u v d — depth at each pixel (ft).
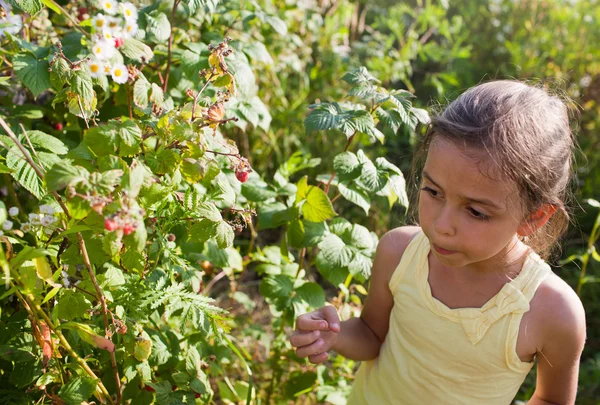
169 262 4.33
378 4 15.56
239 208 4.37
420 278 4.24
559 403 4.15
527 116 3.58
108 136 3.60
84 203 3.12
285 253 6.03
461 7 15.05
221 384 6.22
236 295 7.82
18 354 3.87
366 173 5.09
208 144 4.13
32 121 5.62
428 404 4.29
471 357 4.05
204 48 5.63
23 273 3.33
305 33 11.23
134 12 3.69
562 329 3.85
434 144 3.54
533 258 4.03
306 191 5.28
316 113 4.97
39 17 5.53
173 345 4.87
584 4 14.48
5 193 5.40
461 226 3.45
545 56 13.80
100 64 3.55
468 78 13.79
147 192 3.69
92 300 4.09
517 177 3.40
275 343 6.49
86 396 3.72
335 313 4.34
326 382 6.67
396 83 14.16
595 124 12.48
